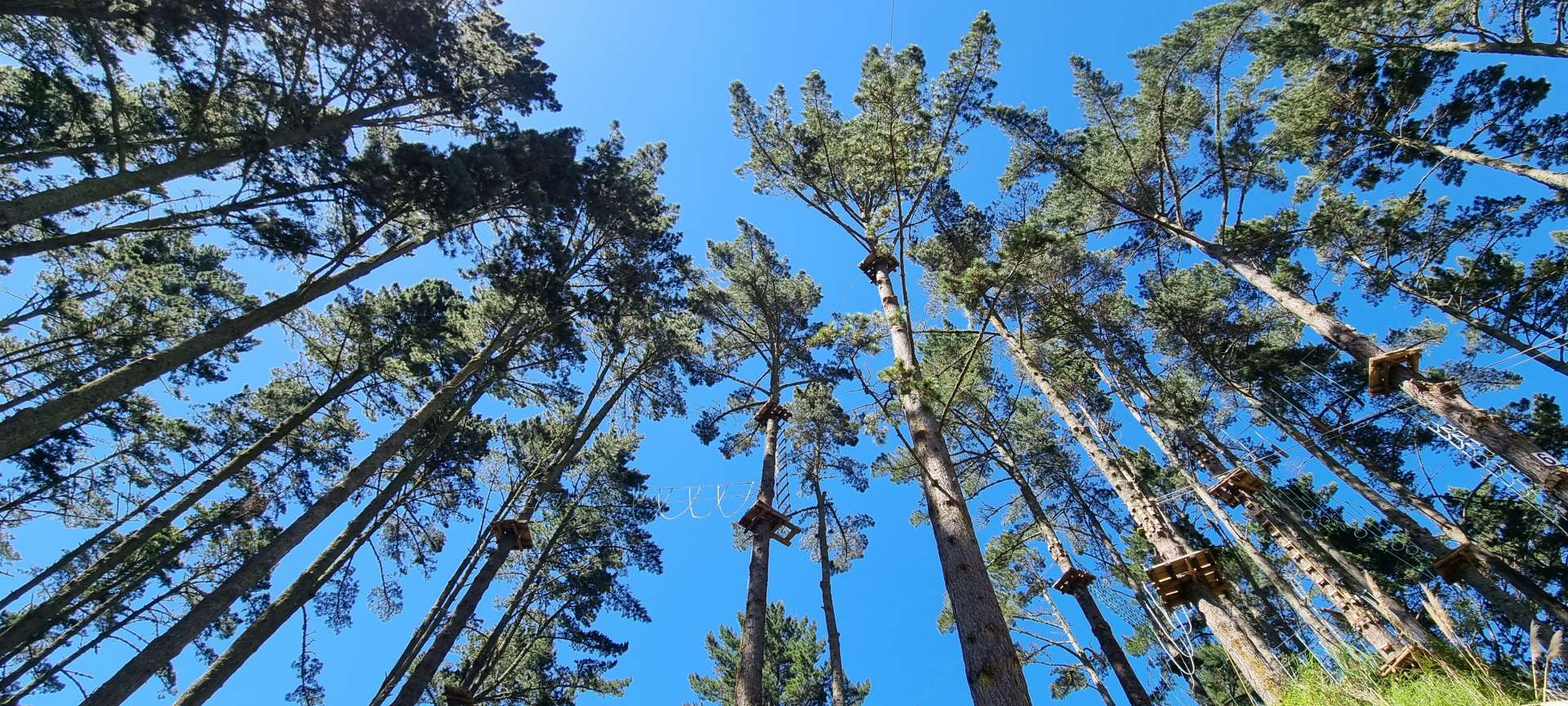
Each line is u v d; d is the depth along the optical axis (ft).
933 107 46.96
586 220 53.83
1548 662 17.28
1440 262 48.62
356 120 38.65
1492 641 47.75
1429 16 45.27
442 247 43.75
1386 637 33.17
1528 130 43.98
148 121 37.42
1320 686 23.95
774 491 48.19
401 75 40.16
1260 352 52.75
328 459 54.44
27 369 45.80
